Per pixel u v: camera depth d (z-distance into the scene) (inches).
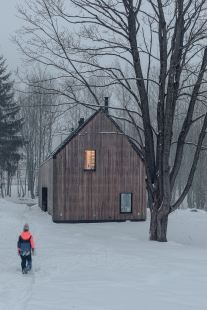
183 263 507.5
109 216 1278.3
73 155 1262.3
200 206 2381.9
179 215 1438.2
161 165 809.5
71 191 1258.0
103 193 1278.3
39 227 1047.6
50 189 1337.4
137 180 1302.9
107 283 400.8
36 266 506.9
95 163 1275.8
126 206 1296.8
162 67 787.4
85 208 1263.5
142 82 815.7
